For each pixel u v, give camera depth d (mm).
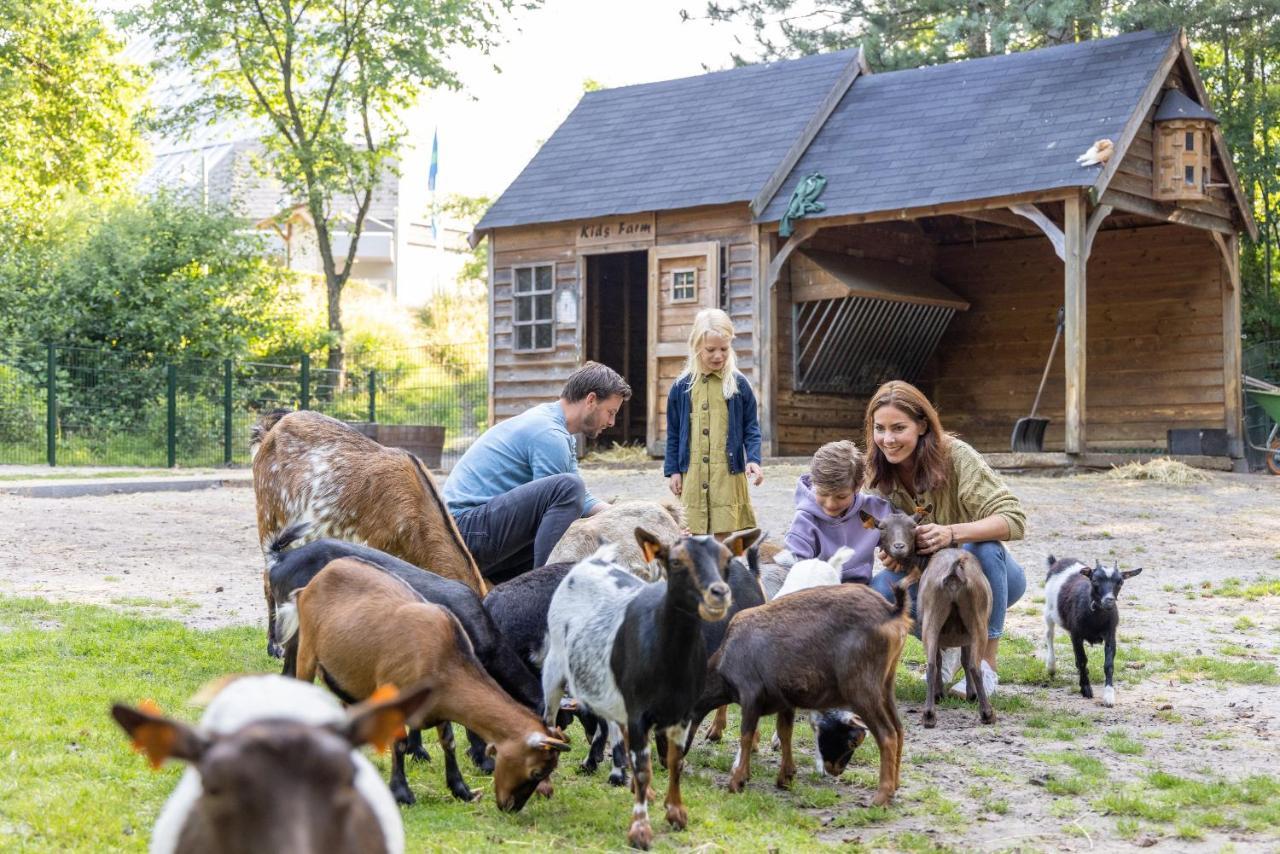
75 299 29078
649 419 22438
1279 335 28797
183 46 33219
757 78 24578
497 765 5168
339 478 7363
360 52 33062
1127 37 21359
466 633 5426
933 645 7277
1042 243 24453
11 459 24766
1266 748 6734
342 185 33531
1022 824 5500
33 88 40906
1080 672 8031
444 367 35406
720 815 5465
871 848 5145
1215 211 21562
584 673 5449
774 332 21641
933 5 28797
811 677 5711
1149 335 23250
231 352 29953
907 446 7703
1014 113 20734
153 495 19172
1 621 8914
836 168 21375
